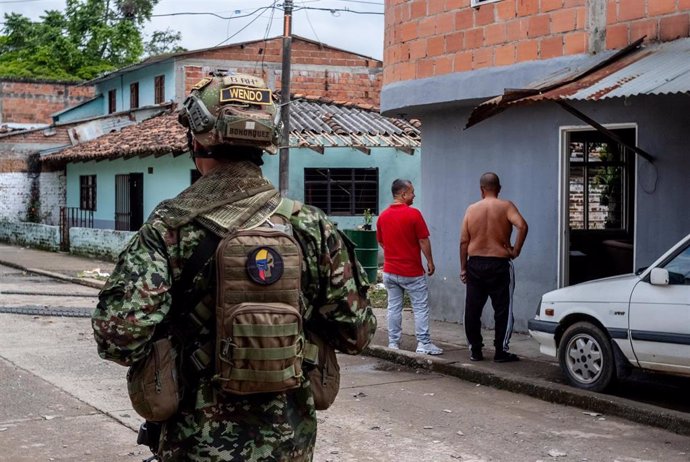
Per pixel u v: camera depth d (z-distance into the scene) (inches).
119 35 1840.6
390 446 247.8
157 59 1093.1
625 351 289.7
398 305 382.3
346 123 847.1
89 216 1104.2
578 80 335.9
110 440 255.3
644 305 284.0
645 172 371.2
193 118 112.6
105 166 1046.4
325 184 824.3
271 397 107.8
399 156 842.8
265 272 103.9
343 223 826.8
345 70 1132.5
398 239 371.6
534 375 328.5
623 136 419.5
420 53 458.9
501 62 415.8
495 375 329.1
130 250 105.9
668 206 363.6
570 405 297.7
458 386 331.0
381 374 351.9
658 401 296.2
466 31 432.5
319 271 113.2
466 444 250.4
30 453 242.4
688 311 273.1
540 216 418.6
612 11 371.6
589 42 379.6
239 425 105.9
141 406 105.7
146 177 928.9
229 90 112.3
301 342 107.0
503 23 414.3
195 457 105.2
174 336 107.6
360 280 116.6
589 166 426.6
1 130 1255.5
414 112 485.7
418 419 278.5
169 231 106.5
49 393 312.8
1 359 376.8
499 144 438.3
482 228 351.6
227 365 102.3
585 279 426.6
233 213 108.7
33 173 1189.7
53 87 1489.9
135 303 102.3
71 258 939.3
